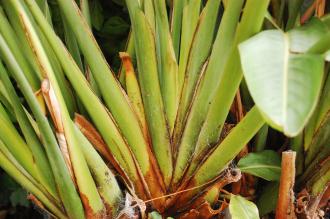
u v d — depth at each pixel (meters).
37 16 1.24
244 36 1.18
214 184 1.37
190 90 1.38
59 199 1.34
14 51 1.28
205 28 1.34
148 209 1.42
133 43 1.46
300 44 1.10
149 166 1.38
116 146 1.35
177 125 1.39
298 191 1.47
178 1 1.37
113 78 1.30
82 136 1.30
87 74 1.45
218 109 1.29
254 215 1.34
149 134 1.38
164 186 1.41
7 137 1.30
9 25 1.29
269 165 1.45
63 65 1.28
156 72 1.33
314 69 1.04
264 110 1.00
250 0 1.15
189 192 1.40
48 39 1.25
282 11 1.49
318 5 1.47
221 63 1.28
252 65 1.05
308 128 1.43
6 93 1.33
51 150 1.23
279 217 1.37
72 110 1.43
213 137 1.34
